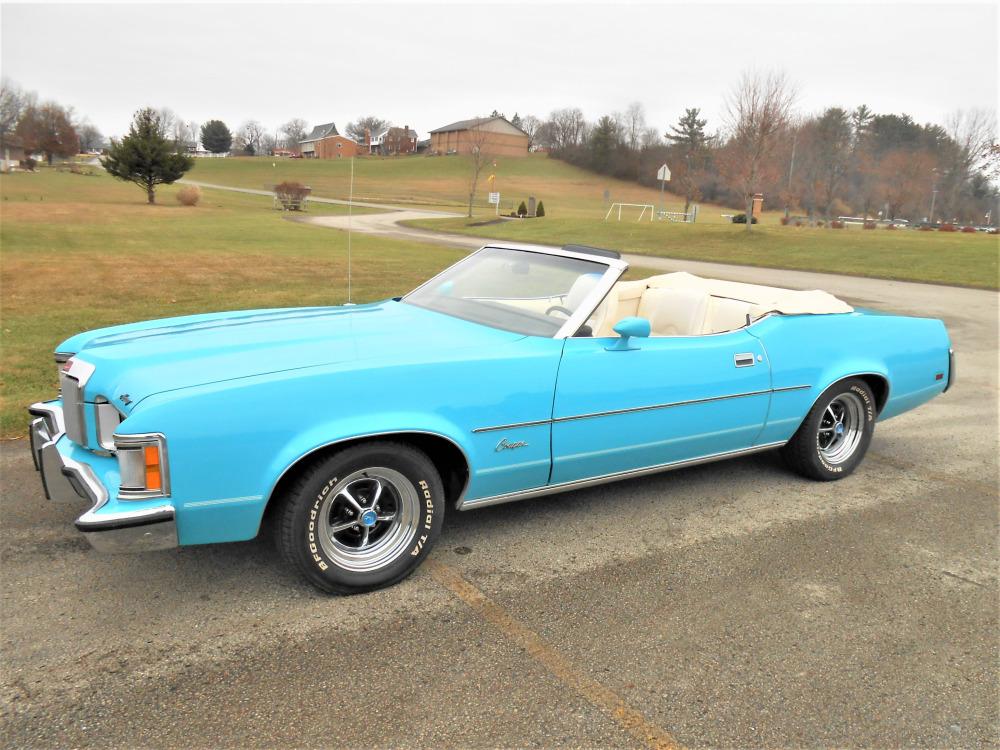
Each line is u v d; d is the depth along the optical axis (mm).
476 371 3121
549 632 2865
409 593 3123
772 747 2293
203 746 2209
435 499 3168
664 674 2631
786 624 2982
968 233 35125
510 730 2318
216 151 153500
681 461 4016
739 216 54812
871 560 3576
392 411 2934
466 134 117750
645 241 29188
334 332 3443
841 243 26172
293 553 2918
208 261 17469
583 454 3527
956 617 3084
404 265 17703
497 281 4016
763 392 4098
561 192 92938
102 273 14523
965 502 4367
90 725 2279
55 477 3148
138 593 3043
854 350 4508
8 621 2812
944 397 7016
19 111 114125
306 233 28828
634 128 112375
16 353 7297
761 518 4043
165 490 2600
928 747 2318
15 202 42375
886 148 80125
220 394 2646
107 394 2908
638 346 3621
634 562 3471
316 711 2371
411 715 2369
